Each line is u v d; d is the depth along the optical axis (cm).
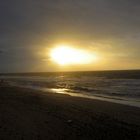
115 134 1005
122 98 2527
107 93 3086
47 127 1104
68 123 1184
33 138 940
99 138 952
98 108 1678
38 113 1425
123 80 6444
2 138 929
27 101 1956
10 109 1544
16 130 1044
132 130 1064
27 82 6216
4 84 4656
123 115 1425
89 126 1129
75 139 939
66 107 1680
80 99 2194
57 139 935
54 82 6181
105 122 1215
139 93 3014
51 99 2141
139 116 1398
